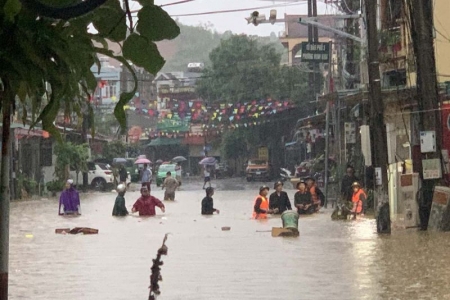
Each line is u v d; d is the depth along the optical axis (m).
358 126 60.22
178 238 35.75
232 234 37.56
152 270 8.20
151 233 38.59
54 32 6.05
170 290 21.02
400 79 49.91
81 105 6.60
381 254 28.47
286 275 23.61
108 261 27.44
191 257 28.27
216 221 46.09
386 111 47.75
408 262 26.16
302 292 20.56
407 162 43.84
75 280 23.14
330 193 62.22
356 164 58.38
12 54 6.00
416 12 37.31
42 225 44.31
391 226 39.91
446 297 19.64
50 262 27.42
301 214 50.59
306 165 92.12
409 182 38.53
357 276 23.27
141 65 6.21
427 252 28.80
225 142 127.75
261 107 102.12
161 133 136.50
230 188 96.25
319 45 65.56
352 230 38.72
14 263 27.23
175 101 123.50
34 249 31.73
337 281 22.38
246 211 54.53
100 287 21.80
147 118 151.12
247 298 19.70
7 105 6.28
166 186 70.56
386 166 36.44
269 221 45.78
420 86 37.75
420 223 38.25
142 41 6.14
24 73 6.05
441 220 37.06
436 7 47.31
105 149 117.25
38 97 6.41
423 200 38.25
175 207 60.59
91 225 44.00
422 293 20.23
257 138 123.06
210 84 119.38
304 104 101.50
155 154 156.75
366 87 50.28
